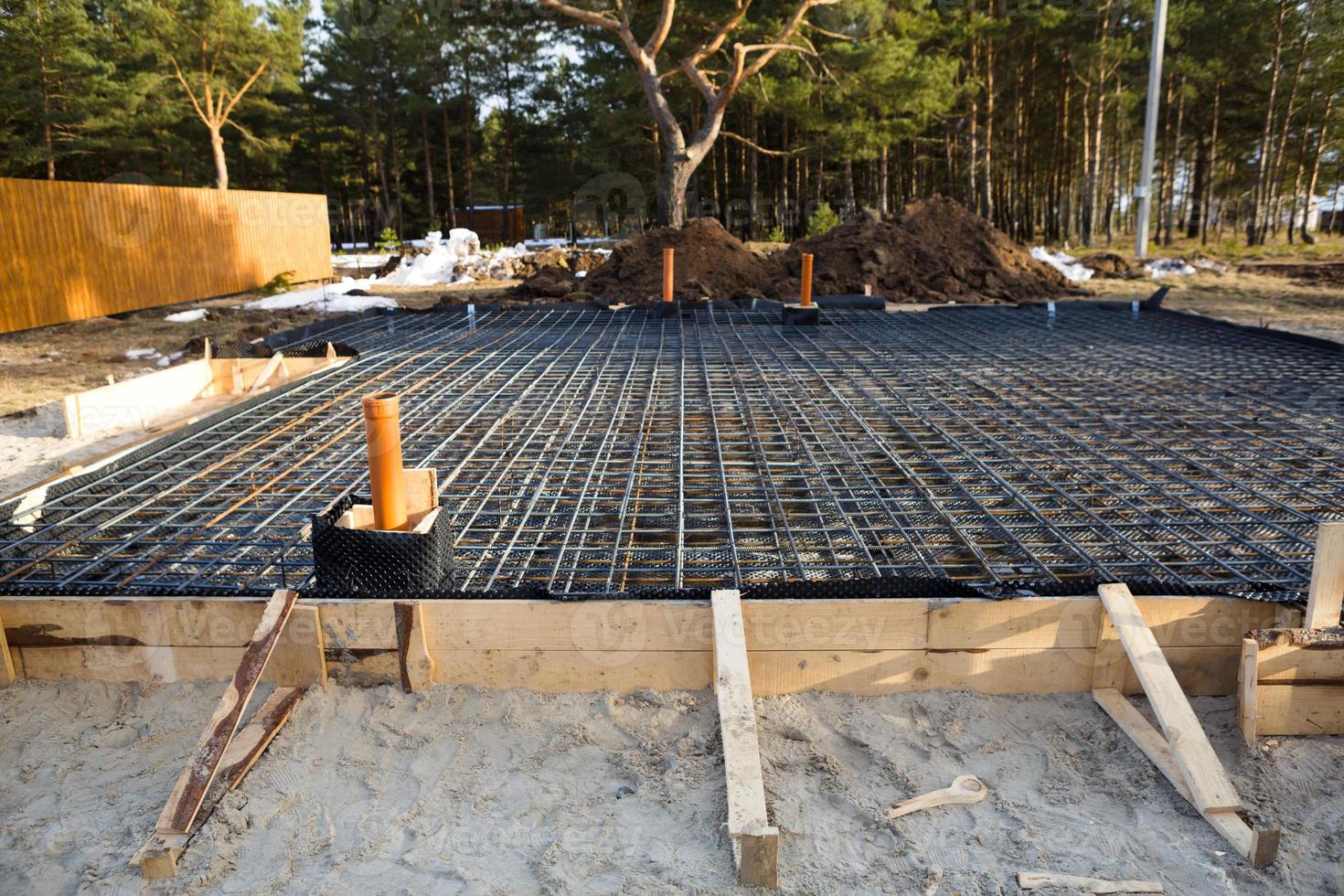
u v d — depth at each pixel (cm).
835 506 376
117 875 199
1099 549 323
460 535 344
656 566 315
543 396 599
